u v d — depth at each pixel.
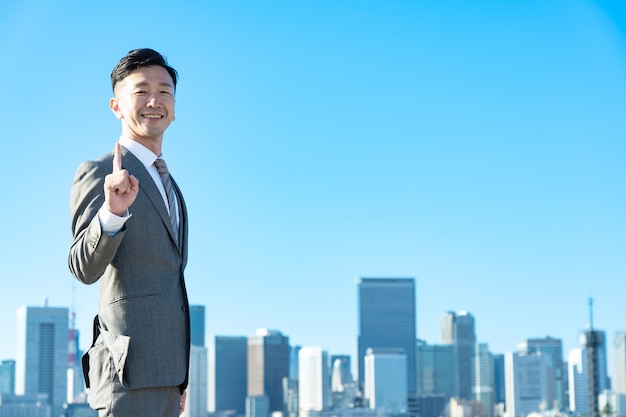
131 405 3.99
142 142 4.30
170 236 4.16
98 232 3.82
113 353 4.00
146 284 4.07
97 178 4.11
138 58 4.30
